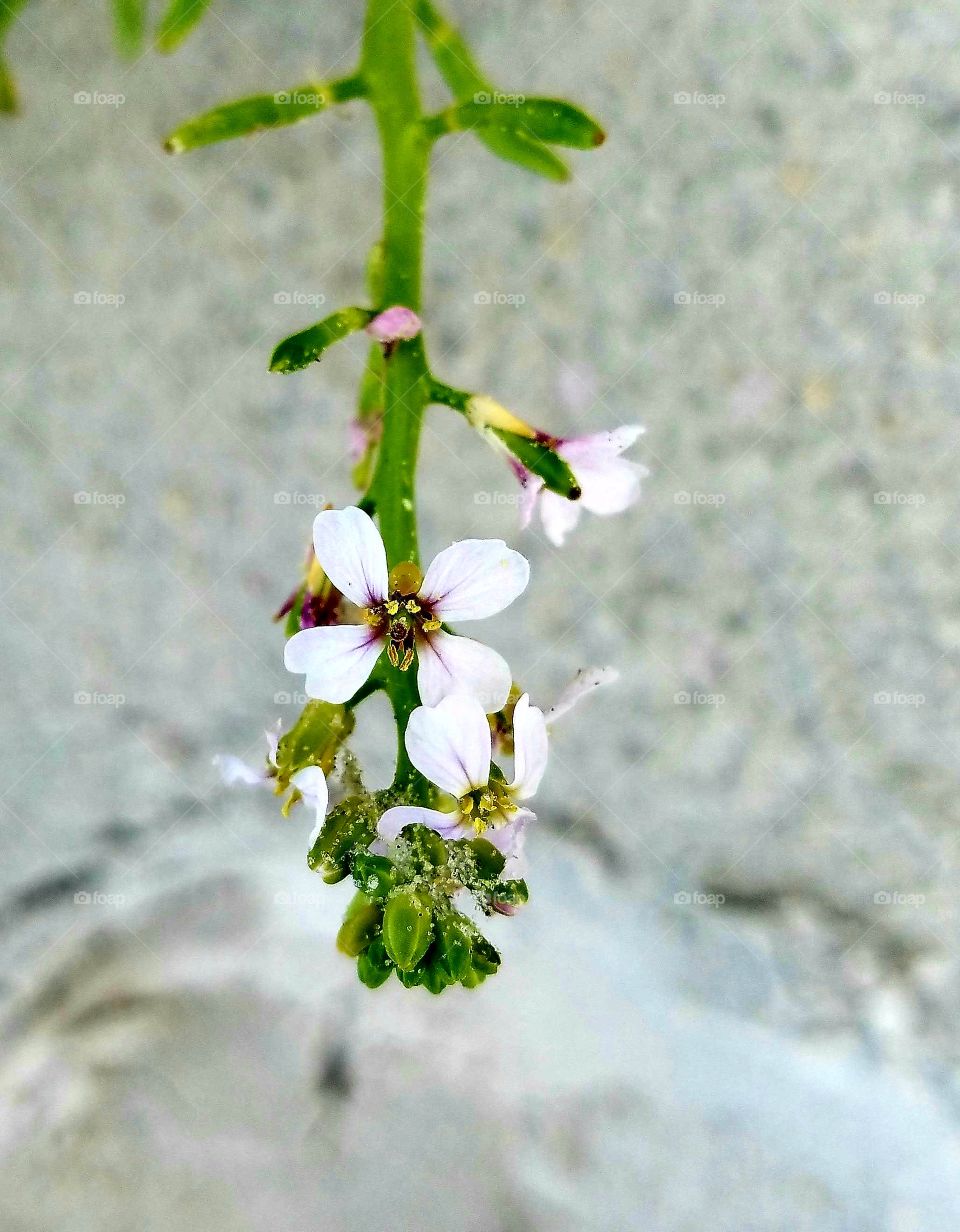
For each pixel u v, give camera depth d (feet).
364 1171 0.51
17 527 0.55
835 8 0.48
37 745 0.55
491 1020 0.53
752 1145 0.51
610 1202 0.51
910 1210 0.50
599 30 0.49
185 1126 0.52
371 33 0.31
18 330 0.53
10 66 0.51
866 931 0.53
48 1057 0.53
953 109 0.48
